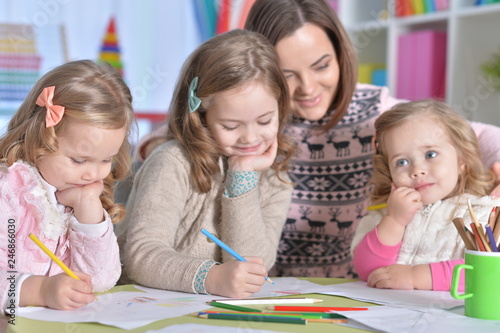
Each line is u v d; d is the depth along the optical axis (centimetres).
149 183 122
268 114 119
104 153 100
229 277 100
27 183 100
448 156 122
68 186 104
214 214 127
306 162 158
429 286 108
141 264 112
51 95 97
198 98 119
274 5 140
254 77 115
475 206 122
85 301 89
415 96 250
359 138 156
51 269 104
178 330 76
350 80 149
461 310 90
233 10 314
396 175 125
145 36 328
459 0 238
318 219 158
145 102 331
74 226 103
